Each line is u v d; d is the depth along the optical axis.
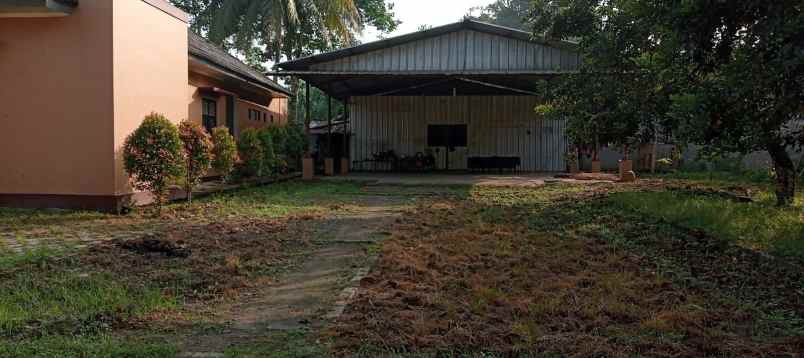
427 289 4.48
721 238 6.37
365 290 4.46
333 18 21.25
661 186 12.73
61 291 4.36
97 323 3.71
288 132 15.19
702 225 7.11
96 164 8.48
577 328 3.62
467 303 4.08
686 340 3.43
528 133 20.09
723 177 15.62
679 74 6.70
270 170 13.41
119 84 8.55
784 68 4.80
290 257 5.74
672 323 3.66
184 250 5.83
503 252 5.82
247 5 21.94
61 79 8.50
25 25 8.52
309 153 15.90
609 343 3.35
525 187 13.09
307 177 15.67
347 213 8.79
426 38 15.38
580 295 4.31
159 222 7.68
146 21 9.34
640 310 3.95
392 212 8.94
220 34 21.41
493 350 3.22
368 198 11.02
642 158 21.19
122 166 8.62
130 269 5.14
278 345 3.37
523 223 7.80
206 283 4.74
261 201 10.14
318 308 4.10
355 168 20.61
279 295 4.45
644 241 6.47
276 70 15.42
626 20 9.46
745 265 5.32
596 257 5.71
